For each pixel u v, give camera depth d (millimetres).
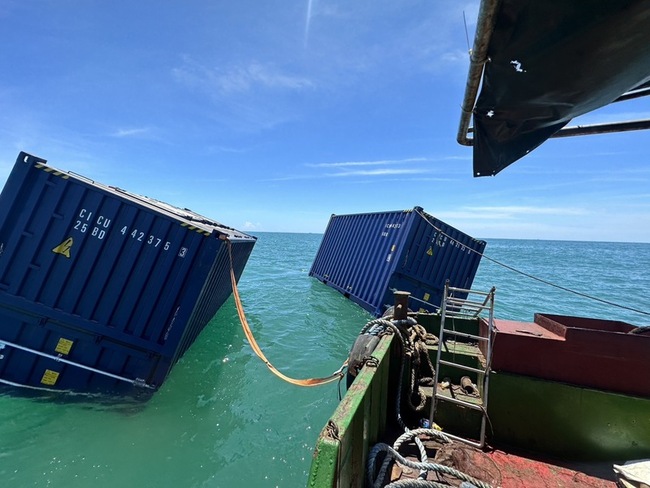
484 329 4156
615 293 21516
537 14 1683
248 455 4223
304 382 4238
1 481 3572
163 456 4121
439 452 3053
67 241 4969
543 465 3107
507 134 2697
